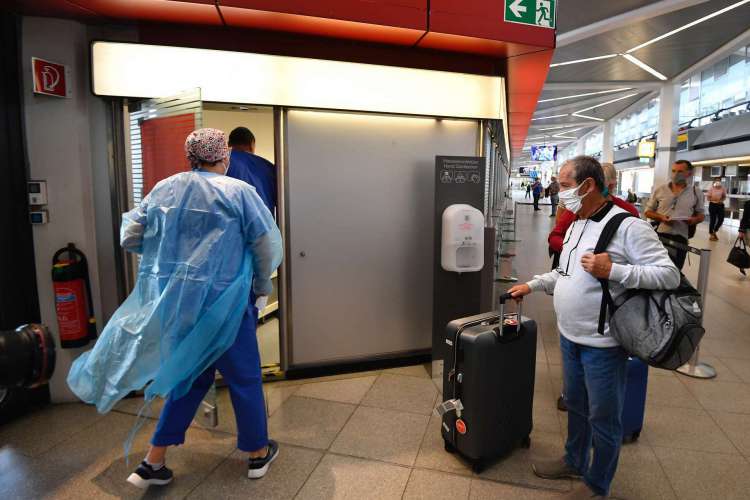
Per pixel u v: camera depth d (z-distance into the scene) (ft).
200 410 9.16
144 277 7.00
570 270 6.43
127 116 10.18
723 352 13.37
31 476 7.70
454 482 7.50
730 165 55.01
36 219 9.71
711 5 31.55
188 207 6.66
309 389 11.03
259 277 7.38
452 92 11.70
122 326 6.98
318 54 10.54
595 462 6.52
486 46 10.84
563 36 34.04
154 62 9.81
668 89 59.11
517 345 7.82
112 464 8.06
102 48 9.59
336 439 8.81
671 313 5.57
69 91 9.68
